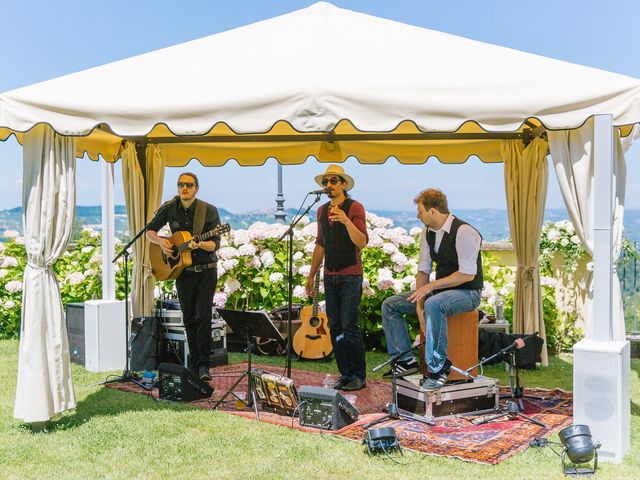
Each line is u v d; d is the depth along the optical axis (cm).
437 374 514
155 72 522
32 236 497
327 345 778
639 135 606
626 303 840
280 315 805
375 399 589
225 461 433
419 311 548
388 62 490
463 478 398
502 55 512
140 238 742
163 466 425
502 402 576
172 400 587
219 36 593
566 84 458
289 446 461
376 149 795
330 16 582
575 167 481
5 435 489
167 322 706
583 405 440
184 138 737
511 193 727
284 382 528
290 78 468
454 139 707
